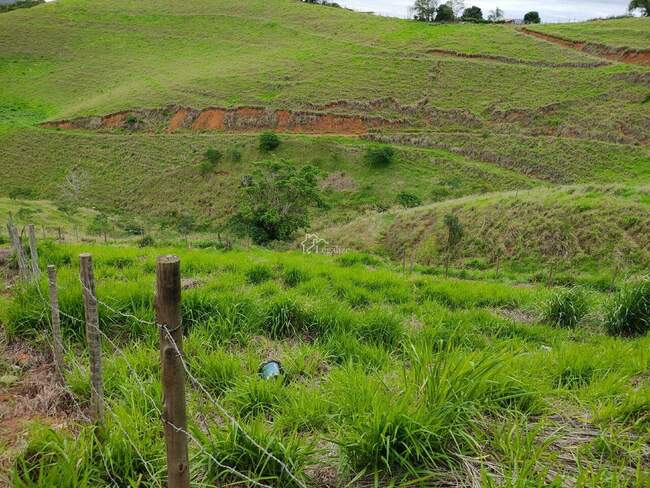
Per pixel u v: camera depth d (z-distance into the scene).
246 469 3.19
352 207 46.22
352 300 8.52
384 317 6.59
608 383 4.39
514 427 3.28
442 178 47.91
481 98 59.69
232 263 10.05
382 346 5.98
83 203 51.28
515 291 10.70
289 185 35.72
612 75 57.59
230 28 97.88
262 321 6.40
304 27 94.75
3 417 3.99
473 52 70.94
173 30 99.62
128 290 6.51
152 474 3.13
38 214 38.62
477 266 23.41
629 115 50.09
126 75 83.12
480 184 45.62
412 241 28.47
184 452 2.71
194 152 56.84
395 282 10.02
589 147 46.78
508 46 71.62
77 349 5.36
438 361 3.57
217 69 77.62
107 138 61.59
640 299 8.10
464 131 55.25
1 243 12.64
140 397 4.00
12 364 4.92
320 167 52.16
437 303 9.05
